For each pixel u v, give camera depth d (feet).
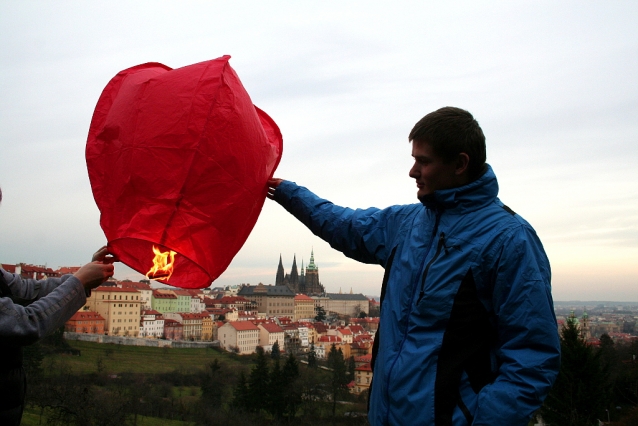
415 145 12.11
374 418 11.38
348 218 14.17
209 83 13.41
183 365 290.15
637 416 100.32
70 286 12.86
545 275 10.89
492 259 10.95
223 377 239.91
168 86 13.44
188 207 13.16
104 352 291.99
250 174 13.83
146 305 458.50
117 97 14.39
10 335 11.48
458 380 10.53
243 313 551.18
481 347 10.89
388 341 11.54
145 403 179.63
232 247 14.12
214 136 13.05
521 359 10.31
